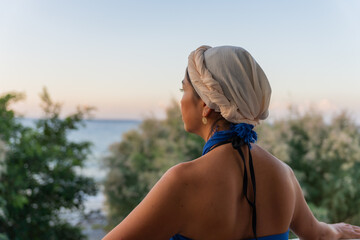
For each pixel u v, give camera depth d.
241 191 0.91
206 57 0.97
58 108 4.63
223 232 0.88
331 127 4.95
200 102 1.00
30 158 4.32
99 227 4.37
